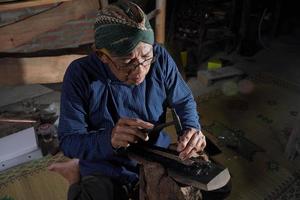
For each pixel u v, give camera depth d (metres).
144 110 1.08
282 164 1.96
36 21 2.00
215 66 3.08
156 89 1.08
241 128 2.29
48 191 1.79
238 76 2.94
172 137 2.08
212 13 3.14
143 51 0.88
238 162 1.97
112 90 1.03
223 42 3.61
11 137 1.95
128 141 0.90
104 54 0.90
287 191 1.77
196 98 2.65
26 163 1.97
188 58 3.20
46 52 2.37
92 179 1.09
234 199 1.73
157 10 2.37
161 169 0.97
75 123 1.03
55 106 2.46
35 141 1.99
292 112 2.46
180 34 3.15
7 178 1.86
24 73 2.15
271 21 3.85
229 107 2.53
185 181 0.94
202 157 1.02
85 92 1.02
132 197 1.12
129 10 0.83
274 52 3.50
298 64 3.24
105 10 0.85
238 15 3.40
